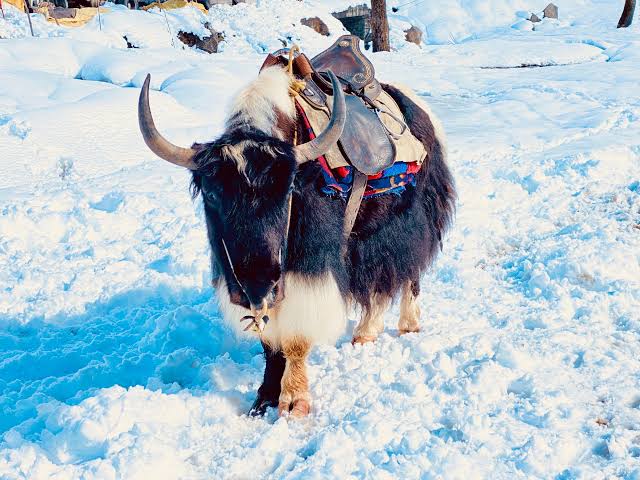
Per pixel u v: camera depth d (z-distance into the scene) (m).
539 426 3.49
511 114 11.59
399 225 4.28
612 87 13.61
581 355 4.19
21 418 4.10
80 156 9.65
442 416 3.66
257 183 3.14
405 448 3.32
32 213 7.55
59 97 12.63
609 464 3.12
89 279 6.03
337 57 4.44
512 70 17.23
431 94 14.63
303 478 3.15
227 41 22.20
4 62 15.23
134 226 7.30
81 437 3.61
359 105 4.09
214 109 11.93
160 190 8.20
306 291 3.60
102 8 23.05
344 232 3.88
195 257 6.31
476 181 7.80
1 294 5.93
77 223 7.33
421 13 36.66
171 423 3.82
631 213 6.70
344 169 3.79
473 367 4.09
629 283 5.20
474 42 26.38
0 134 9.89
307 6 25.31
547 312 4.90
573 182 7.68
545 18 35.00
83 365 4.79
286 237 3.34
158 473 3.31
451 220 5.00
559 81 14.91
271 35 22.80
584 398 3.74
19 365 4.78
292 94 3.73
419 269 4.57
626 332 4.50
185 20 22.08
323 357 4.43
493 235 6.59
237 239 3.18
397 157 4.10
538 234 6.57
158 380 4.29
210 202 3.29
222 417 3.84
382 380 4.11
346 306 3.90
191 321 4.91
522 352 4.18
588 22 34.00
